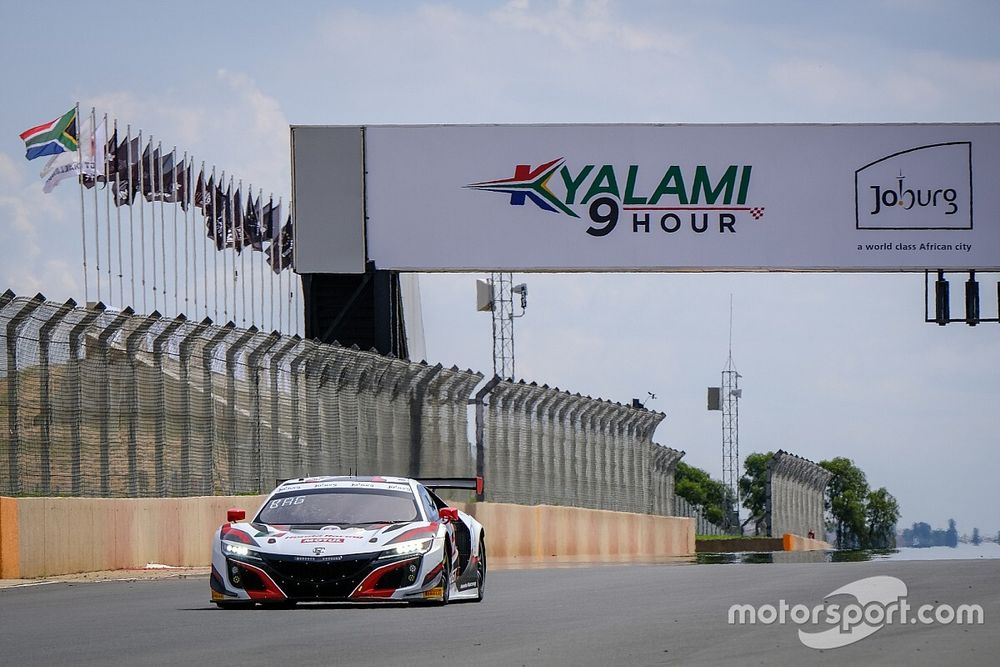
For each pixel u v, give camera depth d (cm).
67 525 6625
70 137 13675
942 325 12938
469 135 12462
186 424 7712
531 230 12462
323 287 12638
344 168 12425
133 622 4078
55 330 6612
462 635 3625
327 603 4775
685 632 3659
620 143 12506
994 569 6462
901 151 12638
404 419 10525
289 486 4872
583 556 13212
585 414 13975
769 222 12562
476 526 5125
